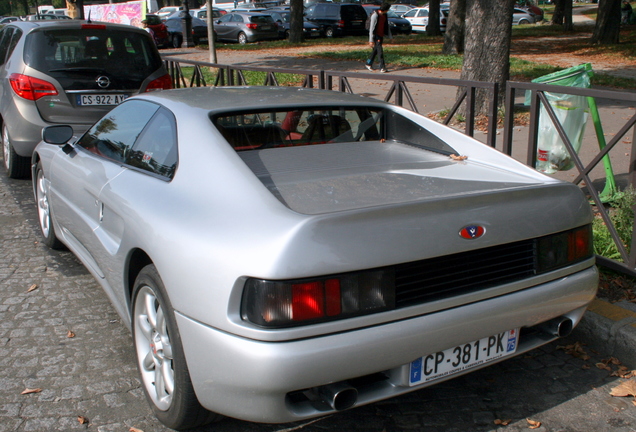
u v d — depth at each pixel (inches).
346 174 115.5
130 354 132.0
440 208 90.8
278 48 1032.2
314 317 82.5
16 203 250.2
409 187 107.8
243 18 1168.2
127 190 117.1
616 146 294.0
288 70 295.9
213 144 108.2
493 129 190.9
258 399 84.7
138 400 115.1
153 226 101.1
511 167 125.2
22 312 152.3
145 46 280.2
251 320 83.1
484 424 109.3
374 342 85.7
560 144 202.2
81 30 263.3
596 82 550.0
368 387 92.9
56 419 108.4
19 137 258.5
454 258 92.7
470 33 375.9
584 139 310.7
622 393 117.6
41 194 195.0
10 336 139.6
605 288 149.6
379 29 647.8
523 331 110.2
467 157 133.0
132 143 132.0
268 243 83.1
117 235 118.5
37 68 253.8
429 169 122.1
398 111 148.8
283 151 129.6
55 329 143.4
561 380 123.9
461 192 104.7
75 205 149.8
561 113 199.8
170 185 108.1
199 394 91.5
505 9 364.5
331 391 86.0
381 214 86.2
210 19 710.5
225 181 99.1
